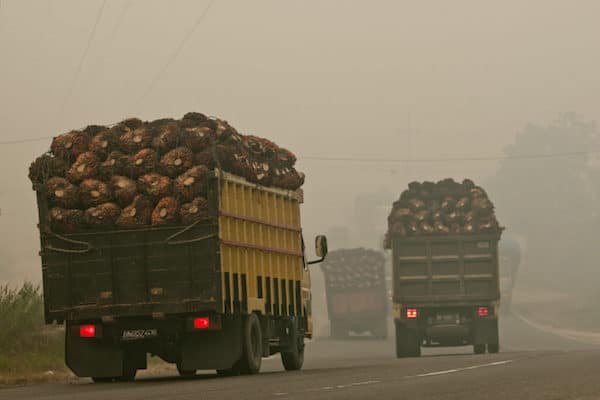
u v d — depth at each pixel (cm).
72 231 4478
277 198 5281
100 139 4503
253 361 4662
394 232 7938
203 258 4359
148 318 4462
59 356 6022
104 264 4441
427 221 7931
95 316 4438
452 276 7906
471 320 7962
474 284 7912
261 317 4931
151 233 4409
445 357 6322
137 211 4388
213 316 4412
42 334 6312
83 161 4472
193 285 4362
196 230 4366
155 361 6988
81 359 4538
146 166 4412
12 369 5281
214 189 4359
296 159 5541
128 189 4409
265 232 5044
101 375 4519
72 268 4478
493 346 7894
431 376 3809
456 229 7919
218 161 4412
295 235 5578
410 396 2903
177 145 4425
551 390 3005
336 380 3766
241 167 4628
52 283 4491
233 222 4566
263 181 5003
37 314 6450
